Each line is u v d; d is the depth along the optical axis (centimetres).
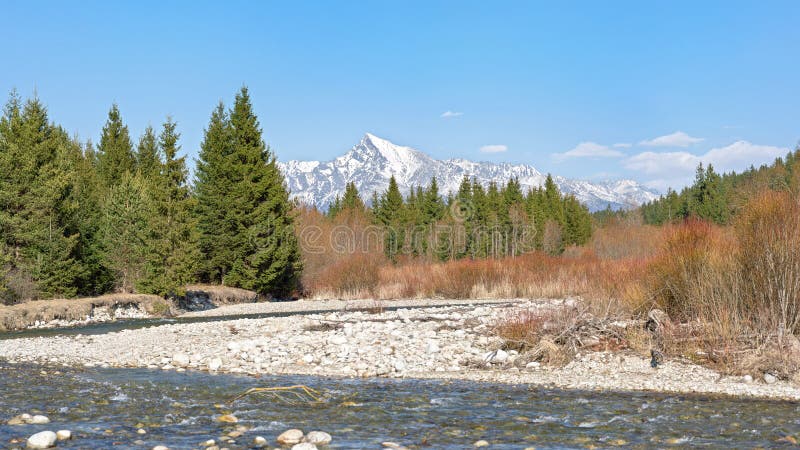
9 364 1355
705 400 991
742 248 1364
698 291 1387
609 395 1033
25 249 2670
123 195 3145
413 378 1207
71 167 3066
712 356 1252
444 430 792
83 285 2997
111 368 1321
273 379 1189
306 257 4738
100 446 694
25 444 693
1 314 2161
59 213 2869
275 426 805
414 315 2164
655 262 1576
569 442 736
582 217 9256
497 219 7844
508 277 3572
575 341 1413
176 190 3206
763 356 1178
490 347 1491
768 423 834
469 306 2684
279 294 4103
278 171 3944
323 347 1523
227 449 687
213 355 1455
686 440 746
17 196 2667
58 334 1984
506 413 895
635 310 1562
